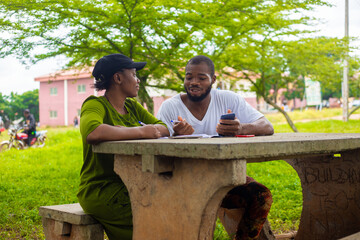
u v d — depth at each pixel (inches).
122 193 89.8
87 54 248.2
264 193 92.0
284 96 1772.9
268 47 283.0
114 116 97.0
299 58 286.0
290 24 252.7
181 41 248.1
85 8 215.3
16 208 179.0
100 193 89.7
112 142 80.3
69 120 1298.0
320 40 289.1
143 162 73.0
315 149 75.5
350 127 571.8
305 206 121.5
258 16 245.0
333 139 80.0
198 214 68.0
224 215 118.1
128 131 85.3
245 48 287.4
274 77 329.7
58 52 233.9
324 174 115.3
